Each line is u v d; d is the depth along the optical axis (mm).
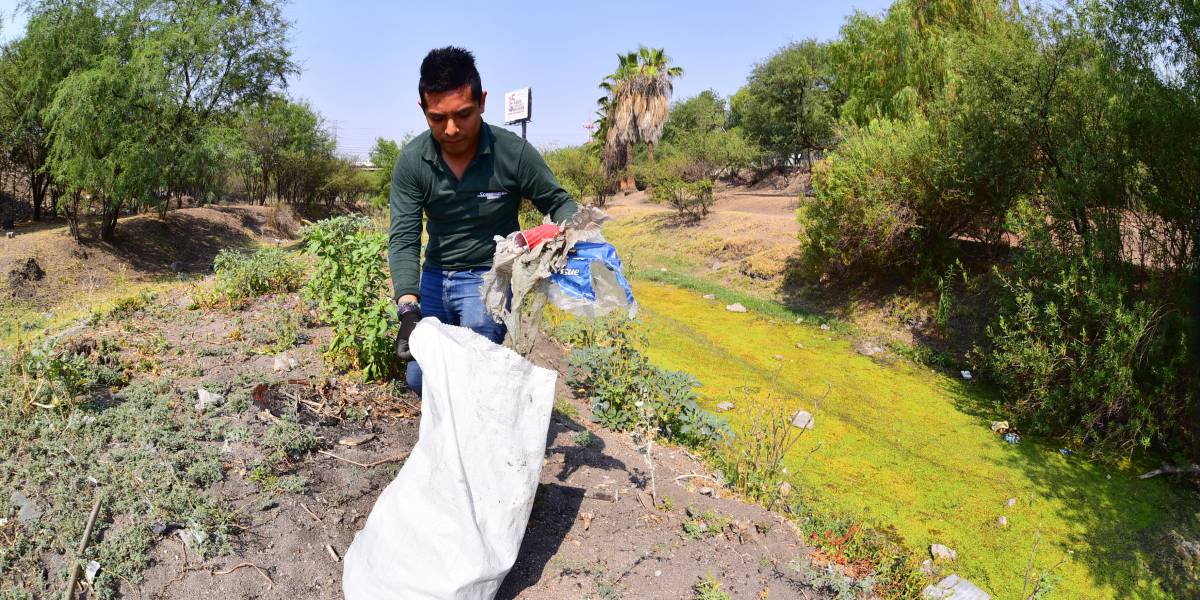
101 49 18016
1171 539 5473
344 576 2502
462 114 2441
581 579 2777
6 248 16359
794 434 7008
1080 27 8391
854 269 12570
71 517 2621
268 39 19938
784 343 10734
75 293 15727
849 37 16234
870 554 3793
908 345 10492
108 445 3158
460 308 2953
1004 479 6500
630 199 33219
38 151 21047
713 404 7590
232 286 6102
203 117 19422
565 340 6617
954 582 4465
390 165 34250
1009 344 8070
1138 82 7520
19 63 19594
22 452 3020
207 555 2594
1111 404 7012
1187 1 6812
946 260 11266
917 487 6199
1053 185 8320
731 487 4164
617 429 4691
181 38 17812
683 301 13188
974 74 9852
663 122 34375
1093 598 4781
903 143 11250
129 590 2426
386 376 4344
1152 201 7367
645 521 3301
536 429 2504
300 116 33281
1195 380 6805
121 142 17219
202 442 3275
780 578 3041
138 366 4133
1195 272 7059
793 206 27125
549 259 2492
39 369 3467
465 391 2418
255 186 33906
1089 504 6059
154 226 21312
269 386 3943
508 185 2732
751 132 37719
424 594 2291
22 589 2320
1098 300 7129
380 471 3311
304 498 3012
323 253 4660
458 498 2348
